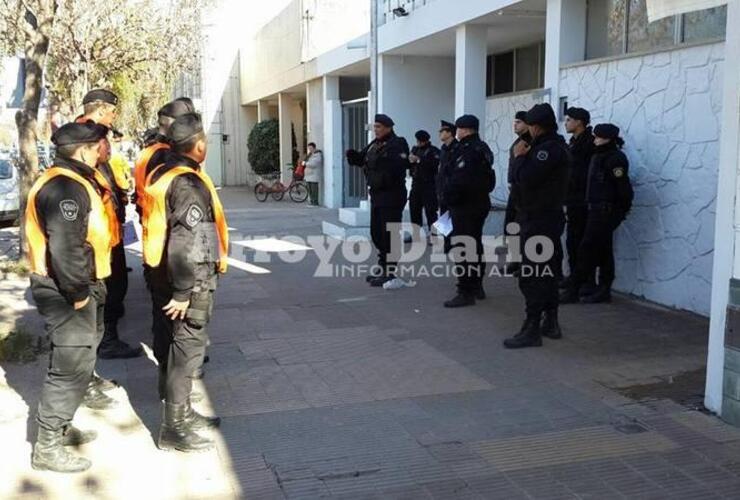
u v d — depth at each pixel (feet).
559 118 31.12
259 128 88.89
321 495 12.71
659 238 25.76
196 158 14.11
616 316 24.35
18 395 17.38
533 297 20.97
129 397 17.30
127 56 59.77
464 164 25.03
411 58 52.42
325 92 65.46
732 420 15.33
